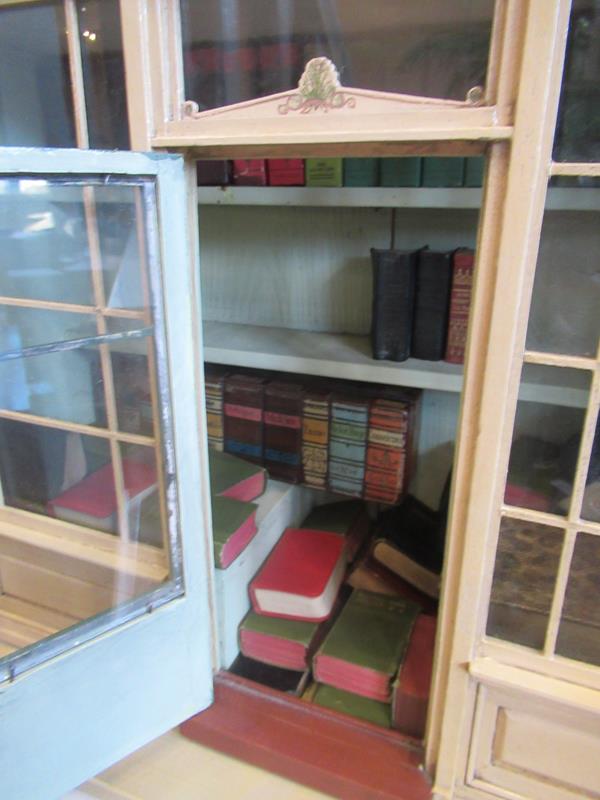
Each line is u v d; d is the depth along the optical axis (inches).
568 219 27.7
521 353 29.8
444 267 46.1
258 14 30.3
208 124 32.1
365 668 43.8
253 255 60.3
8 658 33.1
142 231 33.4
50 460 44.9
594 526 31.4
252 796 41.2
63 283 38.2
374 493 53.0
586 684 34.2
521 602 34.7
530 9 24.8
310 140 30.1
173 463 37.7
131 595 40.9
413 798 39.1
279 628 48.0
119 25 32.7
